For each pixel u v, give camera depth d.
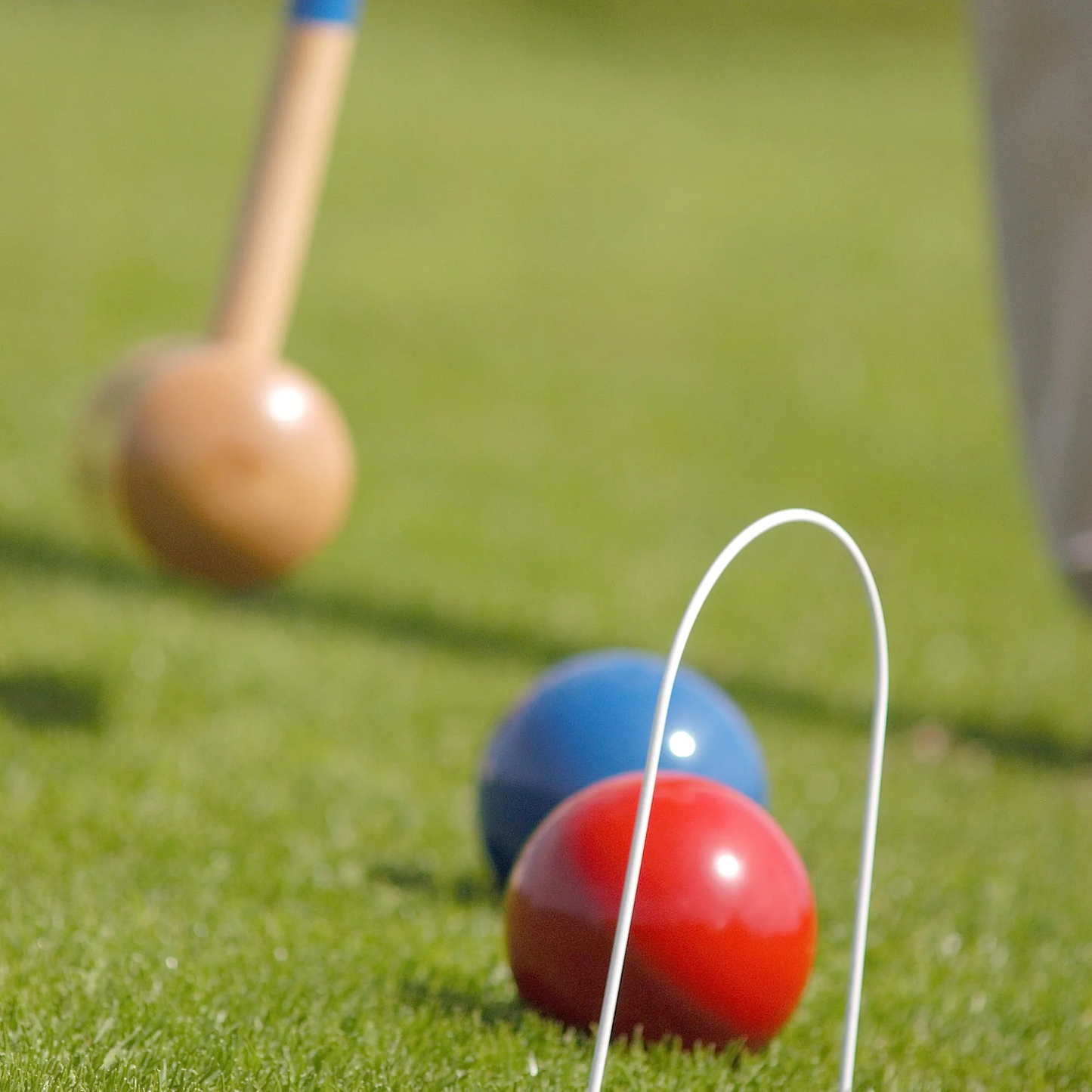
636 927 6.82
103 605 15.76
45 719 12.17
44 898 8.62
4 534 18.50
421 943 8.49
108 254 37.22
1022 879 10.80
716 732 8.92
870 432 30.84
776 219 46.34
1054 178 10.90
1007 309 11.30
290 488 11.15
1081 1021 8.37
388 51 61.19
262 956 8.05
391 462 25.44
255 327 11.42
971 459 29.47
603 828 7.04
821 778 13.02
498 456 26.70
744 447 29.28
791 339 36.91
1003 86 11.06
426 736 13.18
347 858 10.02
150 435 10.96
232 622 15.99
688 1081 6.78
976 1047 7.85
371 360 32.47
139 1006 7.16
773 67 66.38
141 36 57.06
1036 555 23.86
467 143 50.47
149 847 9.79
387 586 18.44
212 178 44.28
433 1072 6.82
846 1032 5.53
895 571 22.27
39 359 29.44
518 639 16.97
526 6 70.12
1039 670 17.62
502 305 37.53
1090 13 10.56
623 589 19.47
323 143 11.44
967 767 14.03
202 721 12.74
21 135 45.19
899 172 52.12
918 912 9.91
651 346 35.69
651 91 60.97
